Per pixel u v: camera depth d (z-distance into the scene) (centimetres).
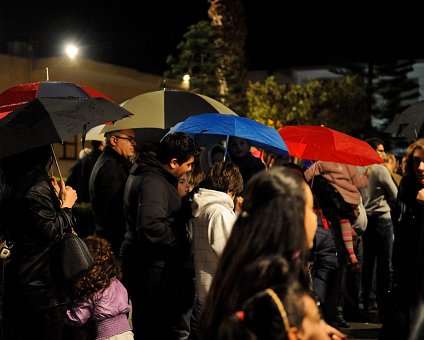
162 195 455
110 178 551
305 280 222
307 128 625
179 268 473
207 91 1455
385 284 750
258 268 210
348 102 1952
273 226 212
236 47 1670
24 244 384
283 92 1939
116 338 438
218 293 217
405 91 2295
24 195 380
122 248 481
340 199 658
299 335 204
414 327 356
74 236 395
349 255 669
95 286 433
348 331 698
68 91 539
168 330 470
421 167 466
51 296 386
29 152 392
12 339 392
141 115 571
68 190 412
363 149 602
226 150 561
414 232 445
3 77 1495
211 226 436
